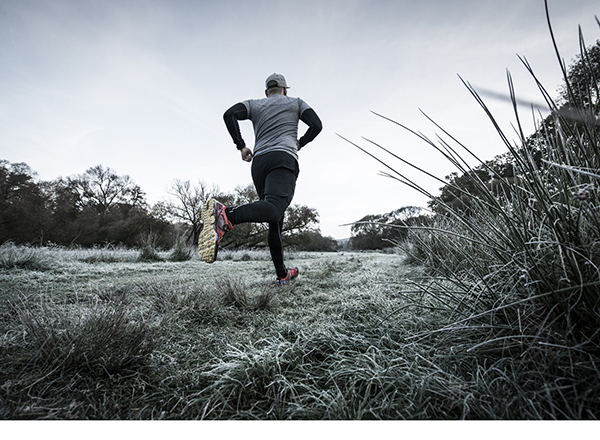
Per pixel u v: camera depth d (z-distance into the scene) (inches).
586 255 33.8
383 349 43.9
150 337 46.8
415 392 32.4
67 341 40.9
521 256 40.4
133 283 111.9
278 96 97.6
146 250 275.6
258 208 77.6
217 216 72.2
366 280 116.2
